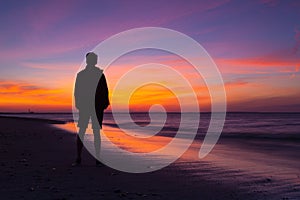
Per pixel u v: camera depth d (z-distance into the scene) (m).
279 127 29.12
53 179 5.63
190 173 6.43
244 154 10.02
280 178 5.99
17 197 4.40
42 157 8.40
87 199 4.36
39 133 18.42
